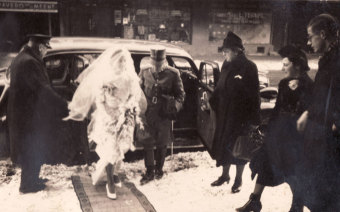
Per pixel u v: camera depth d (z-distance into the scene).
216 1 13.70
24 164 3.35
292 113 2.79
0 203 3.20
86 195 3.37
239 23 14.05
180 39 13.95
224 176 3.67
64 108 3.48
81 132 3.76
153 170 3.77
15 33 10.85
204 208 3.25
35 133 3.37
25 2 10.92
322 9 10.73
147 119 3.59
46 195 3.36
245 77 3.26
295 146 2.83
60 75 4.07
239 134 3.34
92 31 12.87
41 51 3.37
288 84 2.77
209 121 3.98
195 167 4.14
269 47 13.98
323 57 2.60
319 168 2.79
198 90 4.36
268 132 2.95
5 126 3.74
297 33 12.52
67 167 3.94
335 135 2.69
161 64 3.59
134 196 3.42
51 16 11.84
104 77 3.23
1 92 3.82
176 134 4.53
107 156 3.23
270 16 14.01
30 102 3.28
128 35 13.45
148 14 13.45
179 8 13.62
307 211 3.21
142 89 3.65
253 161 3.06
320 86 2.60
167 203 3.33
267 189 3.69
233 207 3.28
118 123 3.25
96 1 12.59
